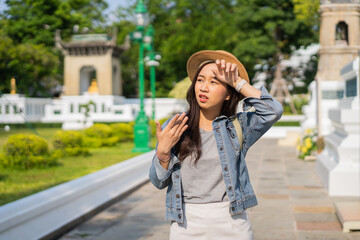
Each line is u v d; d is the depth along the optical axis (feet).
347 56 42.75
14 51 75.72
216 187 7.86
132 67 130.31
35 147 28.63
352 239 16.29
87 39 91.45
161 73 122.72
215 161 7.87
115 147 47.24
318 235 16.89
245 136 8.23
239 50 91.45
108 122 80.48
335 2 42.63
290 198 24.07
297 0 83.05
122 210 21.93
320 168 29.53
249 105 7.97
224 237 7.79
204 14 98.94
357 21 42.42
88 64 91.25
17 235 14.76
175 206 7.83
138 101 90.53
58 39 91.25
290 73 109.70
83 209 20.49
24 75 80.23
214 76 7.89
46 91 95.66
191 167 7.89
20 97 74.69
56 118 80.28
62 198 18.15
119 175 25.49
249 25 94.22
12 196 20.07
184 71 107.86
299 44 98.37
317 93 42.16
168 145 7.54
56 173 27.27
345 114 22.79
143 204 23.41
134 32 41.91
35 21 103.86
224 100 8.31
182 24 97.45
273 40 94.94
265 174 33.40
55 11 106.52
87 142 46.34
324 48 43.19
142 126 42.47
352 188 24.18
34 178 25.18
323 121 44.09
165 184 8.04
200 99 7.93
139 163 29.63
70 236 17.22
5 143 28.27
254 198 8.07
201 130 8.12
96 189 22.20
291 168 36.52
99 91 91.15
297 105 94.02
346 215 17.70
